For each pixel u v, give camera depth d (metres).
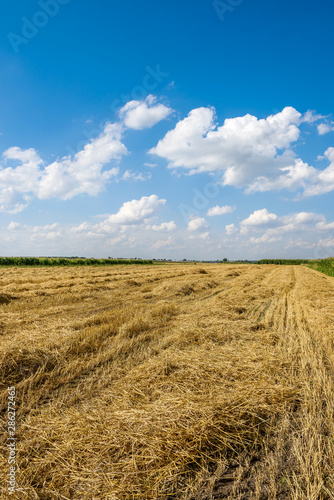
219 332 6.61
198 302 10.78
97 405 3.55
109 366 4.81
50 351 5.02
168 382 4.06
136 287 14.55
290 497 2.32
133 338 6.11
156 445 2.79
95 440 2.87
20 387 4.00
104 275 20.55
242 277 21.39
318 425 3.16
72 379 4.32
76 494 2.35
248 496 2.34
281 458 2.76
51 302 9.87
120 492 2.35
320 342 6.19
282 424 3.28
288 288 15.92
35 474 2.51
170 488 2.43
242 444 2.93
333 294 12.74
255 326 7.22
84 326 6.84
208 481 2.51
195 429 3.01
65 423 3.14
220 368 4.52
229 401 3.50
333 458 2.69
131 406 3.44
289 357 5.18
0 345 4.98
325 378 4.30
